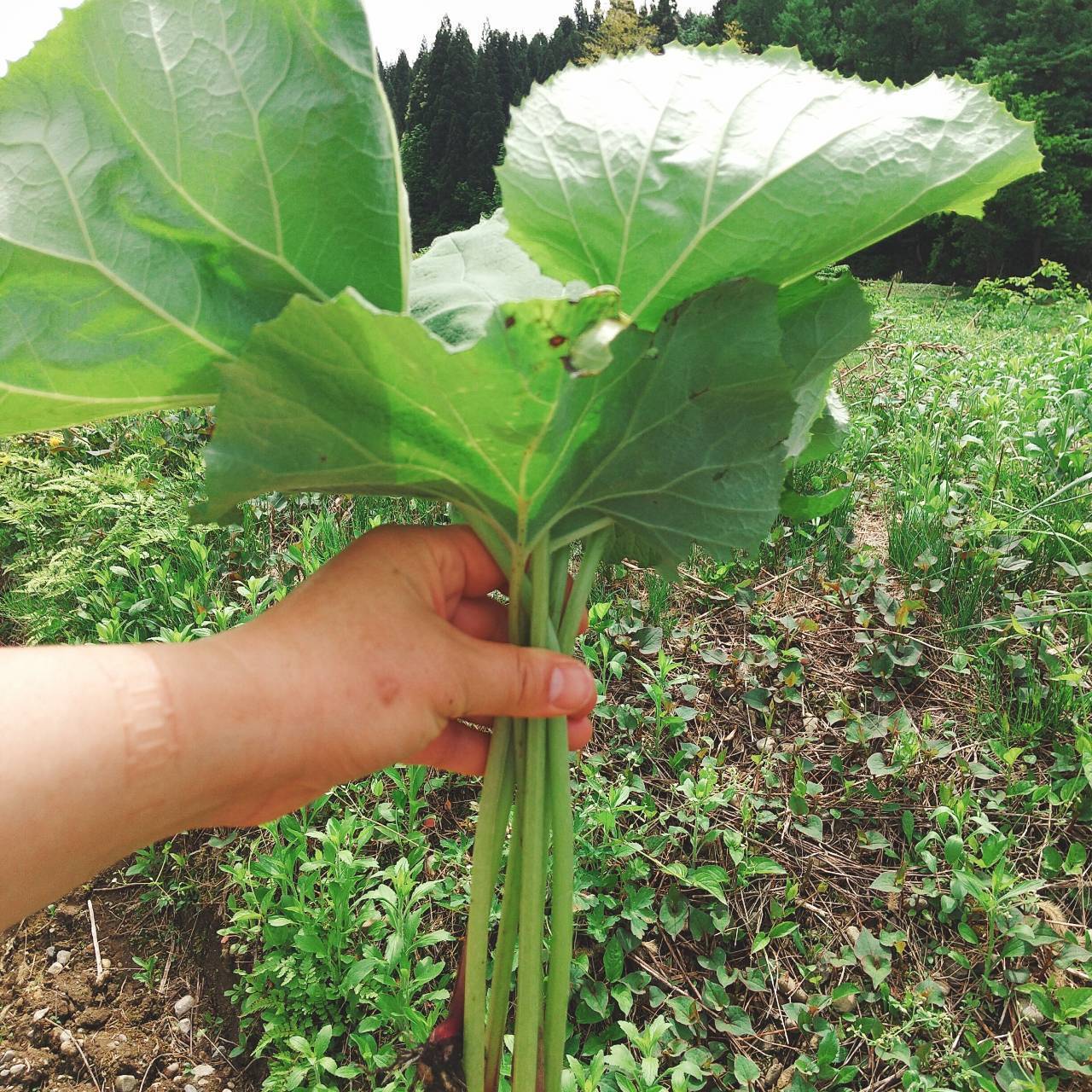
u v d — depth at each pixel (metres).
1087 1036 0.59
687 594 1.05
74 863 0.29
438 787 0.82
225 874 0.81
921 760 0.81
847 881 0.73
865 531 1.19
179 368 0.30
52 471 1.35
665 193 0.29
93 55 0.27
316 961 0.69
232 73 0.28
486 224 0.36
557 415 0.28
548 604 0.34
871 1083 0.60
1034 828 0.76
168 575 1.06
